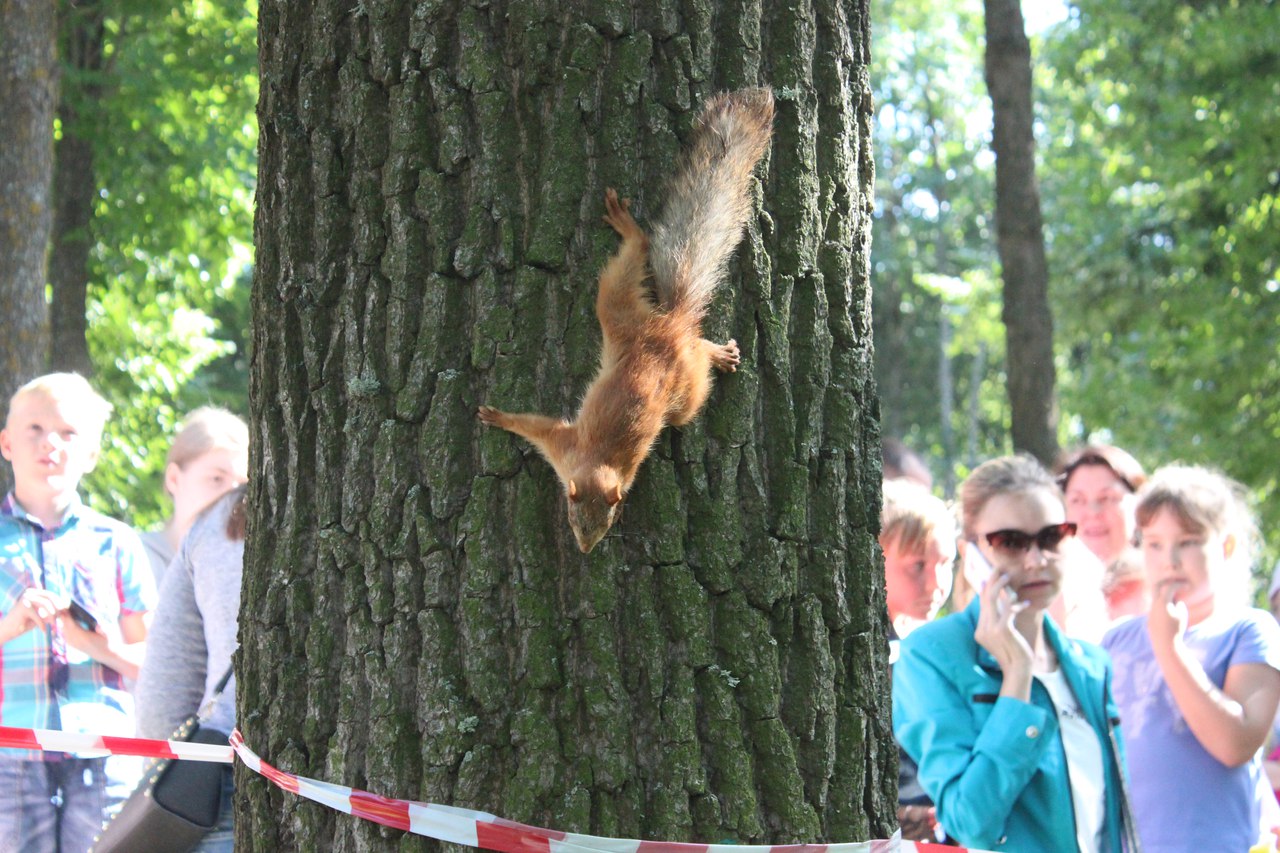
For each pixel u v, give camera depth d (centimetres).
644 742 455
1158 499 899
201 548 762
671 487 473
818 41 512
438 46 478
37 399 905
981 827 675
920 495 910
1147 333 3216
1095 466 1148
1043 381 1992
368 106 485
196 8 2630
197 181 2655
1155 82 3053
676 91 482
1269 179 2936
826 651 483
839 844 470
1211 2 3019
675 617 464
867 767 491
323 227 491
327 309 493
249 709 502
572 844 441
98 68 2572
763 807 462
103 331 2784
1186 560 880
